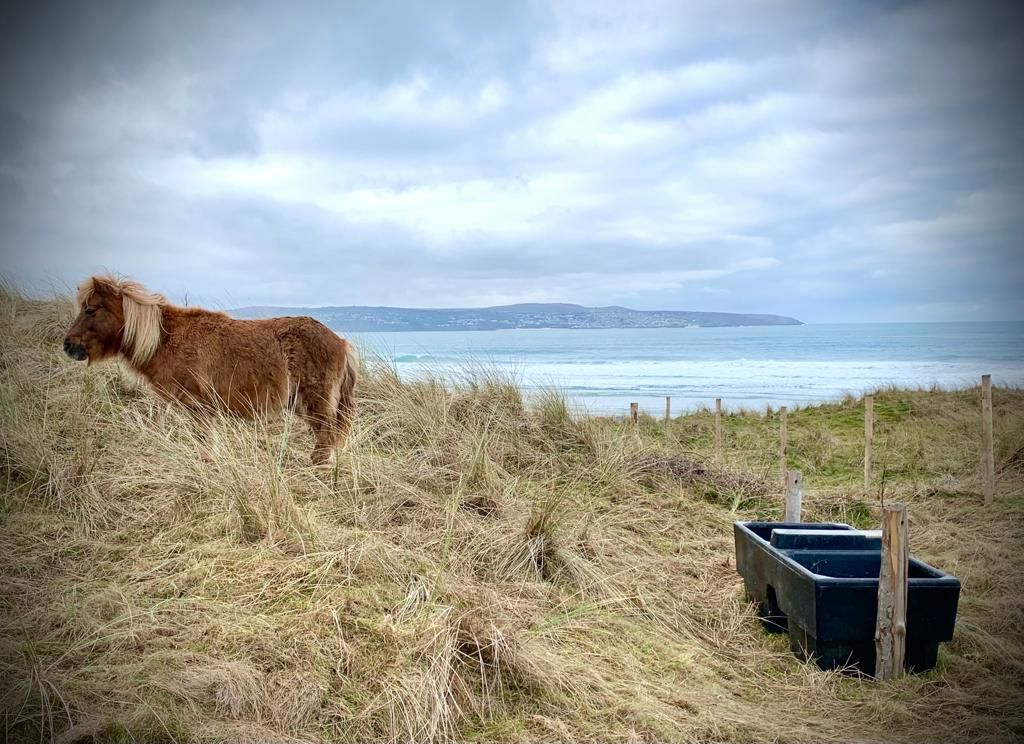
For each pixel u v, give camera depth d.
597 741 3.16
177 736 2.80
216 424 5.55
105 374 6.47
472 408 7.70
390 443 6.80
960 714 3.54
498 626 3.83
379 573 4.21
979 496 8.12
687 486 7.76
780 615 4.61
